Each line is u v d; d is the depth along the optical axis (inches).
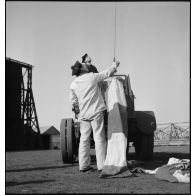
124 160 200.2
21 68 1334.9
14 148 1268.5
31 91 1359.5
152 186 161.6
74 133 292.4
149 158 274.8
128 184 168.7
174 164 206.1
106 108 226.8
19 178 203.0
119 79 253.9
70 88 237.0
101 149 220.1
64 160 292.5
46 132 1582.2
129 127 262.8
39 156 475.5
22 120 1321.4
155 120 269.9
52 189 158.7
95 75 228.4
